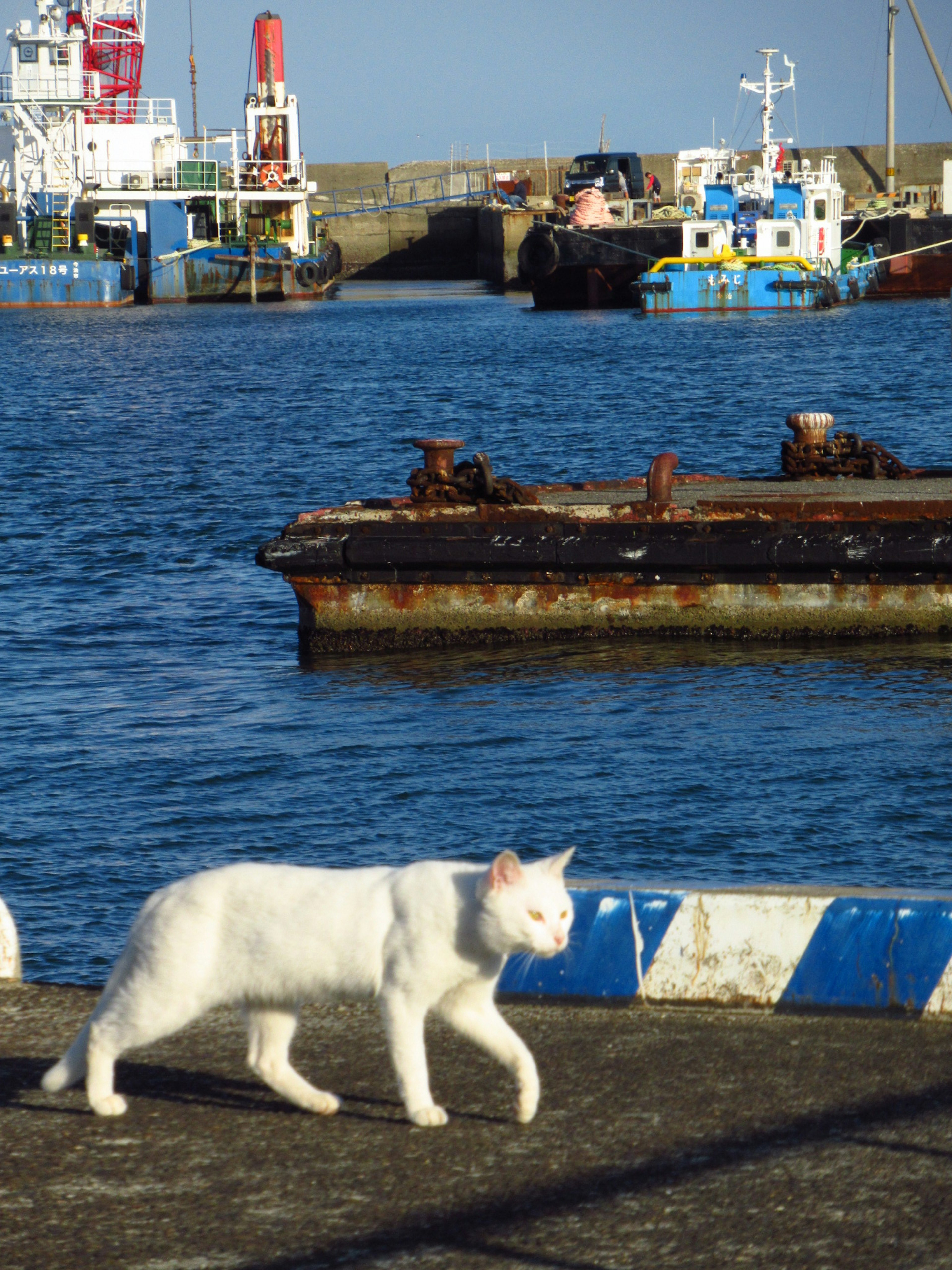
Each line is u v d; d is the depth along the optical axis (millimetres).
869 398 51031
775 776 13711
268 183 121000
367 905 5113
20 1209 4812
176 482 34688
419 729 15617
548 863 5062
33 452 40156
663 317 95375
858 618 18750
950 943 6109
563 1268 4430
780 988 6262
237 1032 6340
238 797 13492
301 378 62750
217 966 5199
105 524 28828
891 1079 5605
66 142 111312
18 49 108750
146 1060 6043
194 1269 4461
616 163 139375
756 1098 5488
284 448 41125
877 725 15297
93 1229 4691
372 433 44469
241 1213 4777
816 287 94562
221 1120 5445
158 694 17297
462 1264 4461
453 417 48312
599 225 106625
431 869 5137
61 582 23703
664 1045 5977
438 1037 6203
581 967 6445
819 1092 5520
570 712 16172
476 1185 4926
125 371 67000
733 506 19234
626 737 15109
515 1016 6328
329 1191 4910
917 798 13016
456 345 79188
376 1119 5418
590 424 46094
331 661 18859
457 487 20078
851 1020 6141
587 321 94125
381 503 20375
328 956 5109
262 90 120938
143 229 119188
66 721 16094
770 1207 4730
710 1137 5207
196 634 20359
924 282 110250
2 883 11453
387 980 5117
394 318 102125
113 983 5375
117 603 22234
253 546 26734
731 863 11672
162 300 117438
